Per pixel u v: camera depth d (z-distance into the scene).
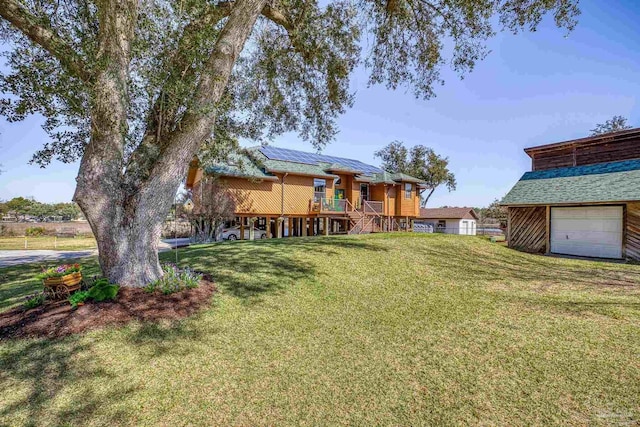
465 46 8.60
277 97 10.22
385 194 24.45
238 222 19.14
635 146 12.55
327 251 8.71
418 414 2.61
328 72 9.49
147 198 5.05
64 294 4.52
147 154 5.14
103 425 2.52
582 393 2.79
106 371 3.21
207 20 5.22
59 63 4.15
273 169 18.16
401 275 7.08
